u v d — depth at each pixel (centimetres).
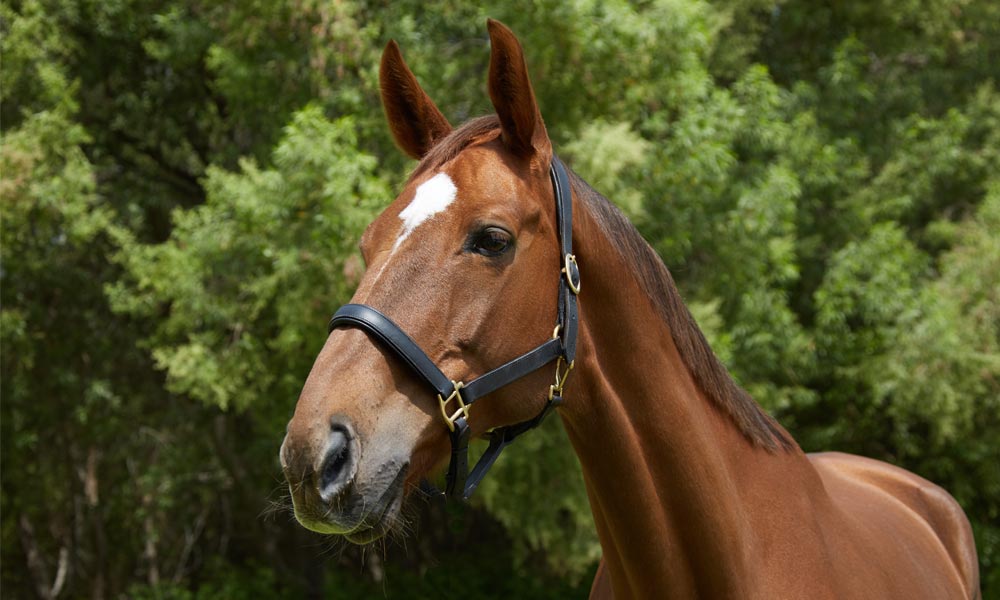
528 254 175
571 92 724
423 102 205
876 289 861
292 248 661
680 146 722
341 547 178
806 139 897
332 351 163
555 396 178
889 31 1082
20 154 762
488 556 1083
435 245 169
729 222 782
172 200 1039
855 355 925
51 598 1239
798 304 996
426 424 165
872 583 219
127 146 1023
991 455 960
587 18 688
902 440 966
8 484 1128
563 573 894
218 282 761
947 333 837
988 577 770
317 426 154
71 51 912
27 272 920
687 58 734
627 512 189
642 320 192
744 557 194
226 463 1080
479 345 169
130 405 1052
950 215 1060
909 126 1009
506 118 182
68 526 1240
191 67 975
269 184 665
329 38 736
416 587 959
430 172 179
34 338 964
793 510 208
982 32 1108
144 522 1240
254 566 1173
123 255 807
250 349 735
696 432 193
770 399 843
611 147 646
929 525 303
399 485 161
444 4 762
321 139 640
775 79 1088
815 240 927
